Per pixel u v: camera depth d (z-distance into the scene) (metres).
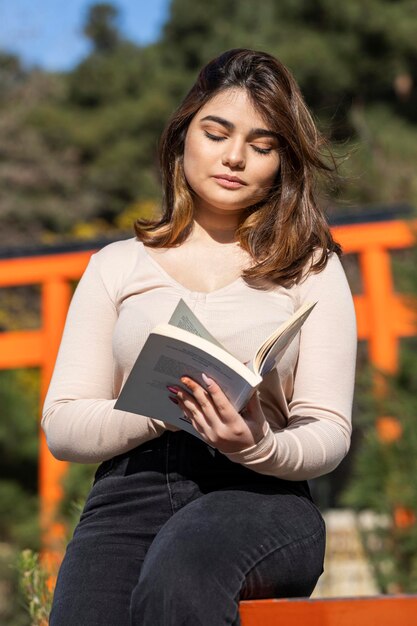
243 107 3.59
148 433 3.29
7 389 13.59
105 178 29.22
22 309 20.45
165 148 3.79
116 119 30.08
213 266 3.62
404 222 8.98
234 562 2.90
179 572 2.86
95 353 3.58
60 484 9.92
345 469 15.18
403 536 7.98
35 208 27.73
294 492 3.25
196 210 3.74
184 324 3.06
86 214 28.55
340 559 10.48
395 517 8.04
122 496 3.32
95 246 10.70
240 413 3.05
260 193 3.64
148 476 3.29
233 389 2.93
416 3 25.05
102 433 3.34
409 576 8.01
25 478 13.18
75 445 3.39
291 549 3.02
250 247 3.62
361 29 24.62
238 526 2.98
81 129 30.14
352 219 10.12
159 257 3.68
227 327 3.40
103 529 3.30
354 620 2.79
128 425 3.30
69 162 29.30
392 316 9.94
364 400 8.34
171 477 3.26
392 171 21.38
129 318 3.47
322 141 3.80
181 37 30.31
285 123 3.61
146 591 2.89
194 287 3.58
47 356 10.79
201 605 2.82
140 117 29.91
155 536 3.25
